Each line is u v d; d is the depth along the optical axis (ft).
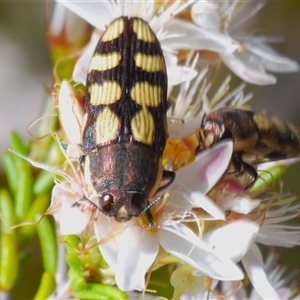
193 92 0.37
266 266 0.38
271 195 0.37
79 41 0.39
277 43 0.47
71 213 0.34
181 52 0.38
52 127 0.37
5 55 0.51
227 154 0.34
